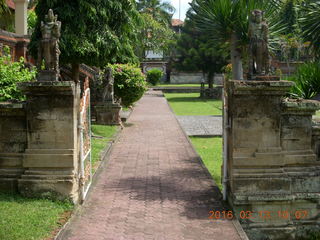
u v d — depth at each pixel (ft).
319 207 17.78
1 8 48.98
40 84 17.72
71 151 18.37
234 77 27.04
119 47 37.47
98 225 16.30
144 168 26.89
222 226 16.31
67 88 17.83
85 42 35.24
